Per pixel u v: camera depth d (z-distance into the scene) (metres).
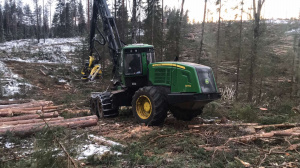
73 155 4.04
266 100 11.38
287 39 17.48
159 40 16.88
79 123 6.45
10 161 4.12
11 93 13.51
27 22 66.81
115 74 9.15
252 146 4.85
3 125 5.93
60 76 19.08
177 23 18.02
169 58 16.52
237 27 12.52
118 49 9.00
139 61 7.63
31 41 40.44
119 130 6.46
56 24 63.22
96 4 10.09
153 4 20.36
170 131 6.14
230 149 4.57
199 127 6.33
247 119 7.50
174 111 7.65
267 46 11.54
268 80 13.06
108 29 9.57
